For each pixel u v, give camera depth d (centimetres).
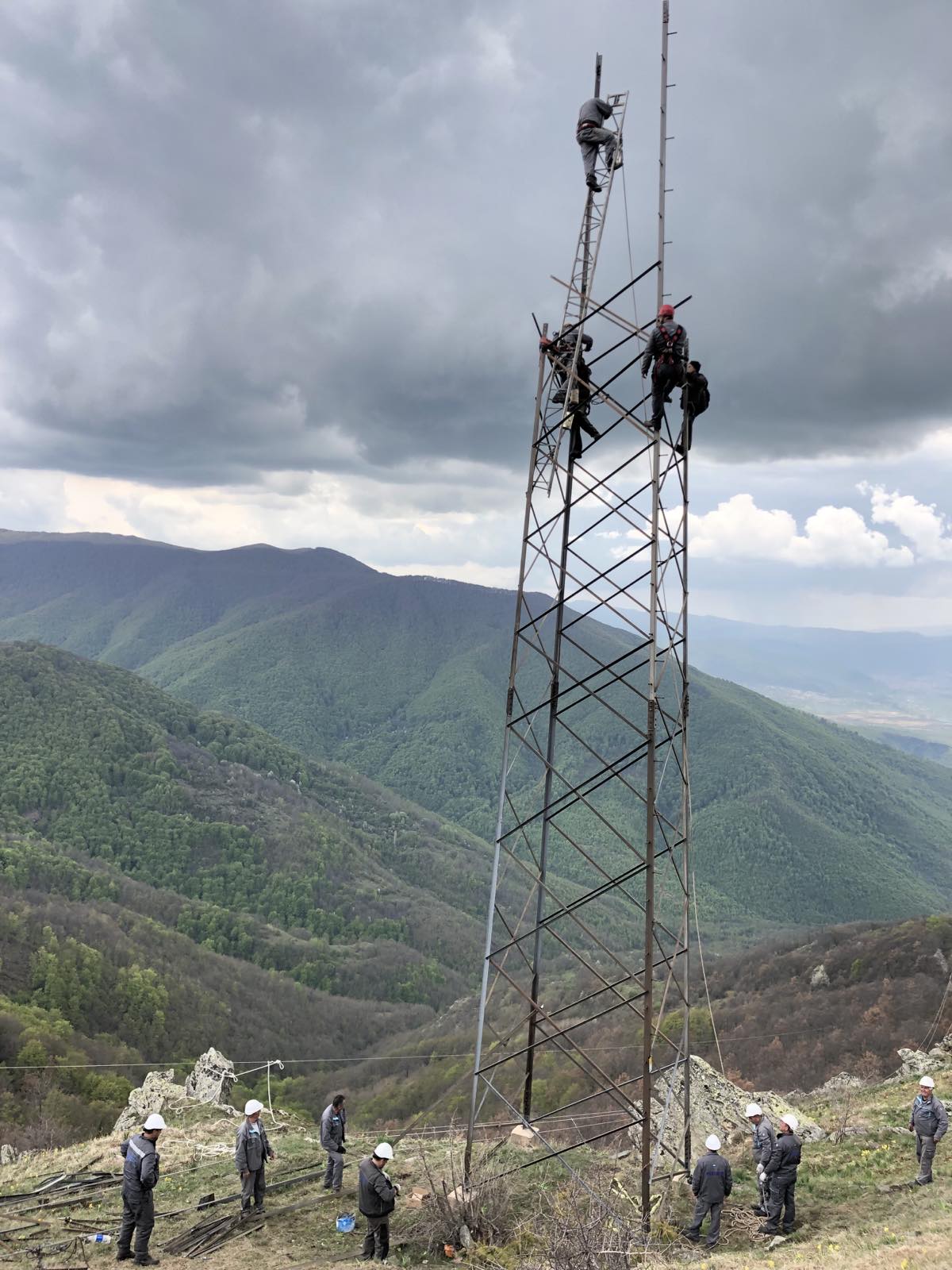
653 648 1703
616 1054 6788
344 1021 13088
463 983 16488
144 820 19825
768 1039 7594
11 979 10119
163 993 11044
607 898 19012
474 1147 2111
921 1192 1658
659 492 1766
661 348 1822
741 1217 1641
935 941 8525
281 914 18212
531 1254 1481
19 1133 5634
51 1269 1470
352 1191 1833
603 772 1836
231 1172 2027
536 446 1973
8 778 19675
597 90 1984
